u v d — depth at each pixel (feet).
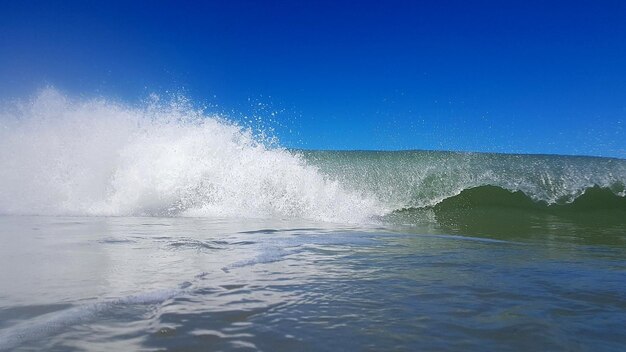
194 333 4.24
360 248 10.73
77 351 3.70
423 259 9.13
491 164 29.71
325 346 3.96
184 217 21.39
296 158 27.40
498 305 5.46
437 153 30.71
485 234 16.05
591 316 5.01
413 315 4.98
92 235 12.34
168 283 6.40
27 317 4.65
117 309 5.00
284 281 6.73
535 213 24.82
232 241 11.60
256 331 4.34
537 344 4.09
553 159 30.27
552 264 8.80
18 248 9.67
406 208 26.35
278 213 23.71
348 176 29.53
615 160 29.50
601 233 17.16
